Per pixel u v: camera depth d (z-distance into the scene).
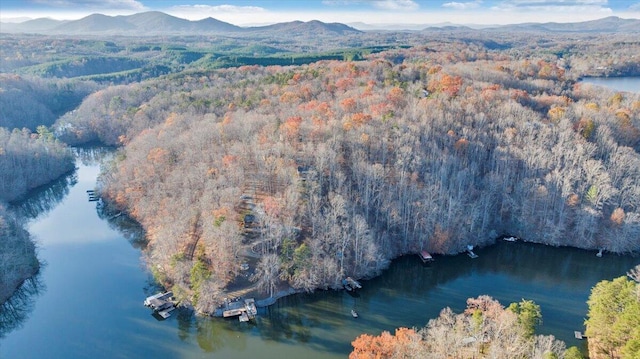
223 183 141.00
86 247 153.50
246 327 109.00
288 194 133.75
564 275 134.50
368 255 127.62
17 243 139.00
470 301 97.94
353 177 148.38
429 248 143.00
